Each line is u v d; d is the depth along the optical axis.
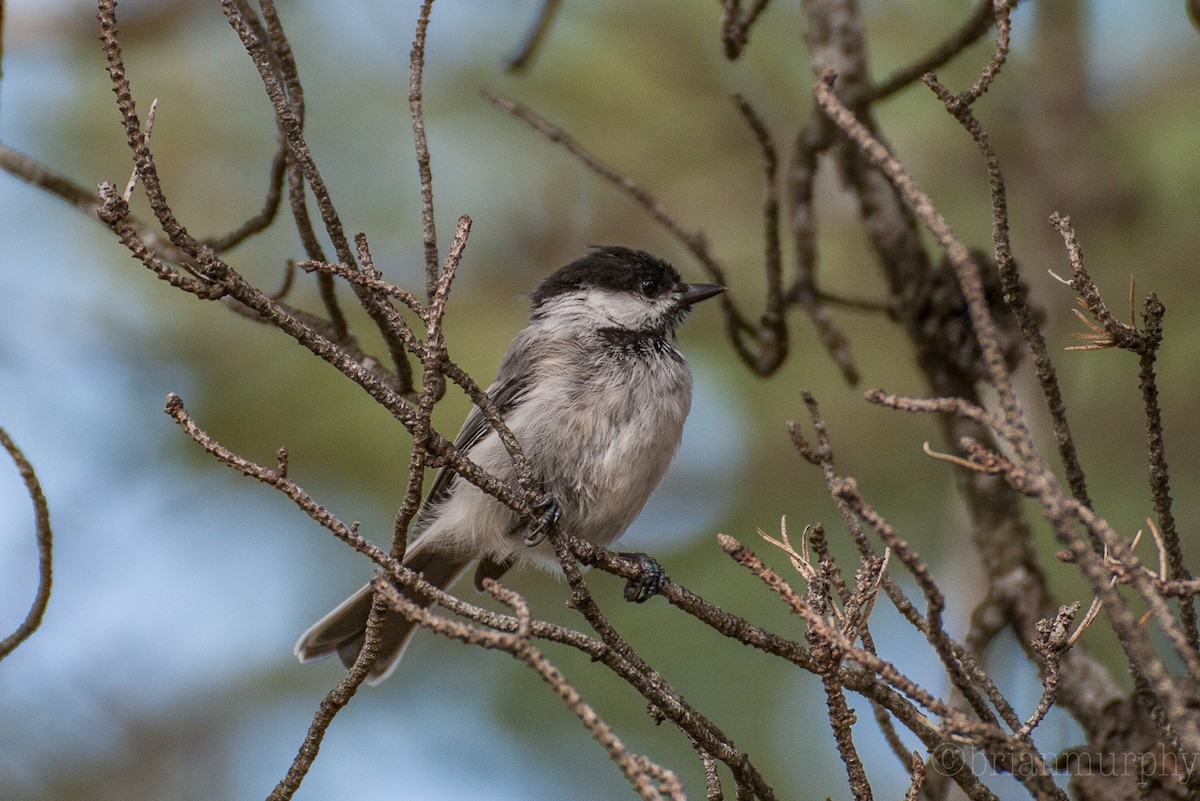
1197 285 10.36
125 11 10.83
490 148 10.95
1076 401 10.41
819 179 11.22
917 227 8.04
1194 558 9.66
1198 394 10.30
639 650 10.57
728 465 11.27
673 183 11.10
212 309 11.11
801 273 8.34
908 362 11.09
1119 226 10.56
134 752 11.46
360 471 10.75
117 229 4.81
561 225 11.08
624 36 10.79
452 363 5.21
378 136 10.84
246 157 11.03
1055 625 5.00
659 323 8.77
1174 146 10.46
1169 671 6.87
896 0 10.50
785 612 10.41
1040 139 10.67
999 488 7.38
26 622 5.40
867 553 5.16
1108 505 10.15
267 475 4.85
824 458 5.31
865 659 4.49
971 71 10.41
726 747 5.28
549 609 11.34
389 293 5.12
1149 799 5.33
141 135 4.82
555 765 10.91
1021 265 10.56
